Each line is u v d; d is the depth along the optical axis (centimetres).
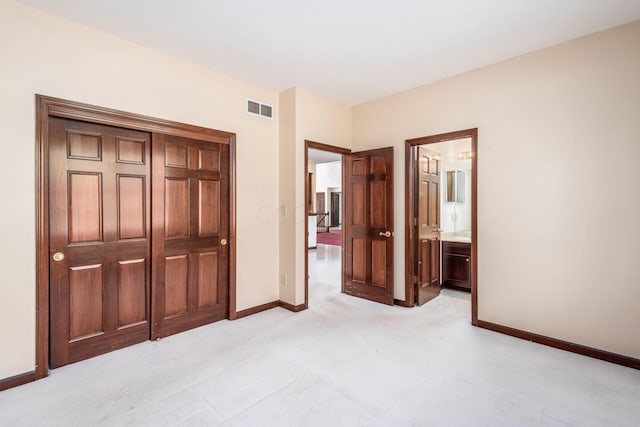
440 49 277
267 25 241
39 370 221
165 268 292
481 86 313
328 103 402
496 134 303
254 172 357
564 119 266
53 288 233
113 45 255
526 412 187
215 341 283
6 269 211
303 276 373
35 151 220
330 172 1249
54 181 233
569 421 179
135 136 273
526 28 244
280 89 373
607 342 249
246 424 176
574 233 263
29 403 194
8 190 210
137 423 176
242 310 347
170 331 296
